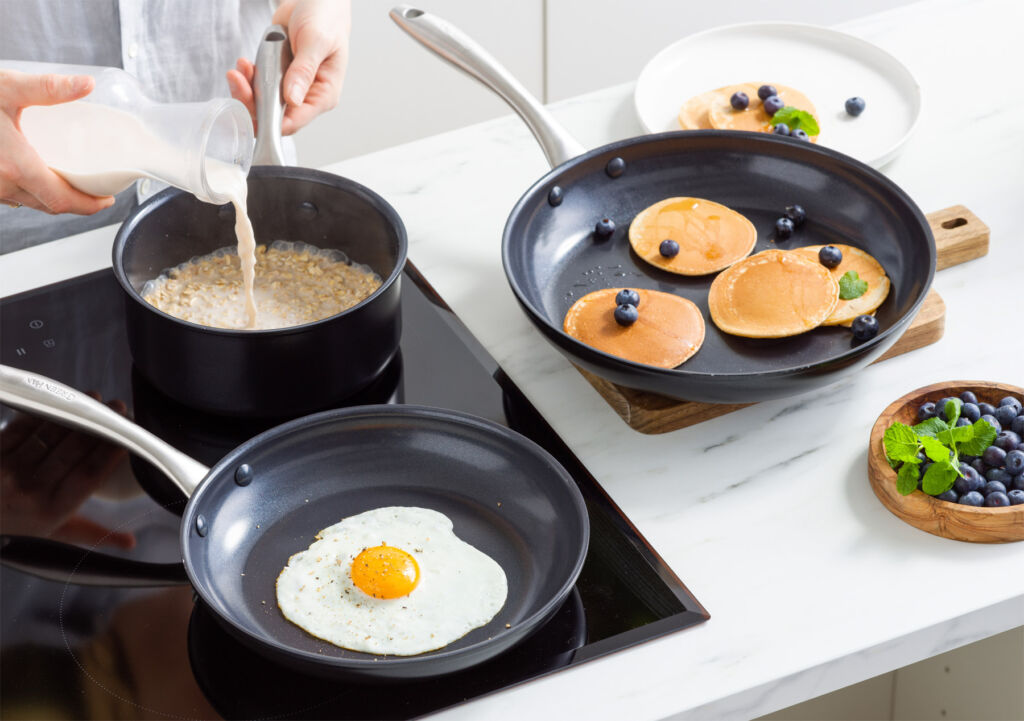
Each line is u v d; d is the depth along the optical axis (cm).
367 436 120
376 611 105
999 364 133
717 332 132
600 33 299
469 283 151
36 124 128
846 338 131
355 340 126
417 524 113
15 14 168
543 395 134
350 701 99
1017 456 112
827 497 118
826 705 177
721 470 122
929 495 113
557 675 100
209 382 125
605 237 147
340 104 292
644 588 108
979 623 107
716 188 152
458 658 92
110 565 114
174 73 184
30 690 101
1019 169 163
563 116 180
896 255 137
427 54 290
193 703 99
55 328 144
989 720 156
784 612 106
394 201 166
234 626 94
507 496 116
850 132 168
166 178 124
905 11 203
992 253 149
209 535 111
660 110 176
